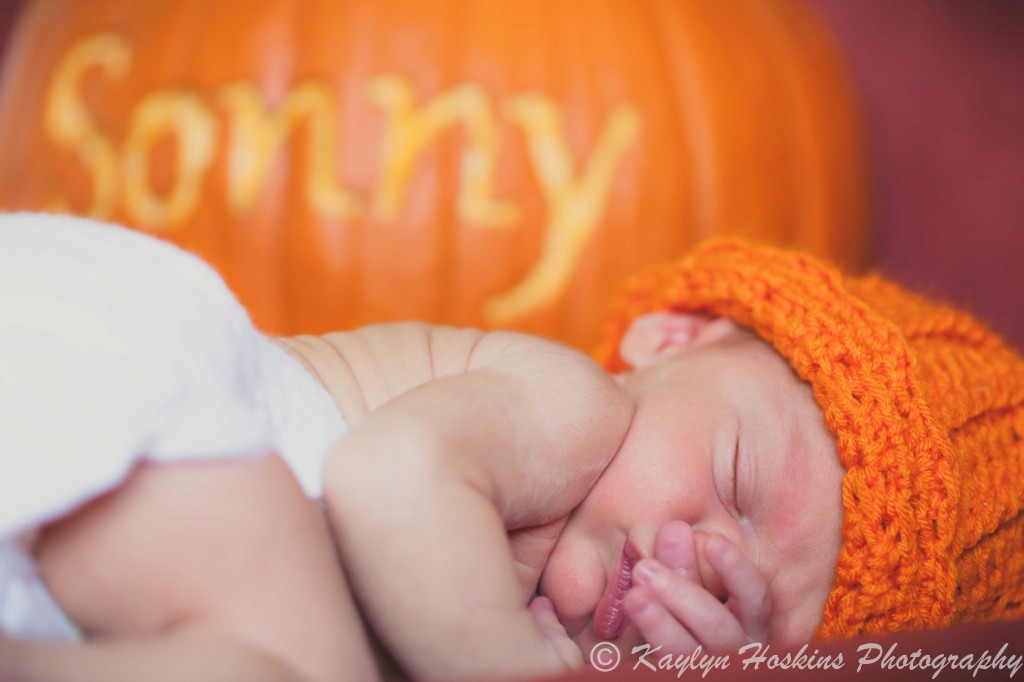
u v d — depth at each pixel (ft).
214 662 0.97
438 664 1.10
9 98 2.12
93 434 1.00
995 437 1.42
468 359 1.33
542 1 2.00
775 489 1.34
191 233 1.97
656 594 1.24
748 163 2.03
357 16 1.97
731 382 1.39
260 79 1.97
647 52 2.01
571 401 1.27
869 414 1.34
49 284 1.05
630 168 1.98
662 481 1.32
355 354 1.30
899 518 1.32
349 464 1.11
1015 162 2.76
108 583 1.02
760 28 2.11
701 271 1.55
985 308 2.63
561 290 1.97
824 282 1.46
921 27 2.91
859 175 2.21
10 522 0.98
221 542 1.02
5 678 0.91
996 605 1.39
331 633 1.03
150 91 1.99
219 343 1.08
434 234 1.94
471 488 1.13
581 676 0.99
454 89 1.96
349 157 1.94
